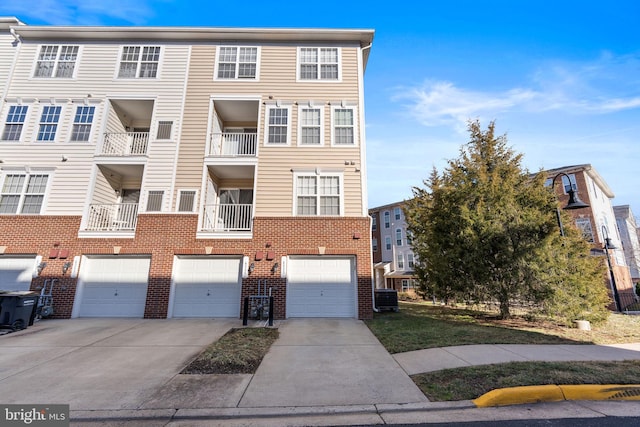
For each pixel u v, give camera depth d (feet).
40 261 35.29
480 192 31.65
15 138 39.32
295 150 39.68
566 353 19.49
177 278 36.04
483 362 17.79
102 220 39.65
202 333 26.86
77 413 12.62
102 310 35.17
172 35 43.01
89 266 36.19
